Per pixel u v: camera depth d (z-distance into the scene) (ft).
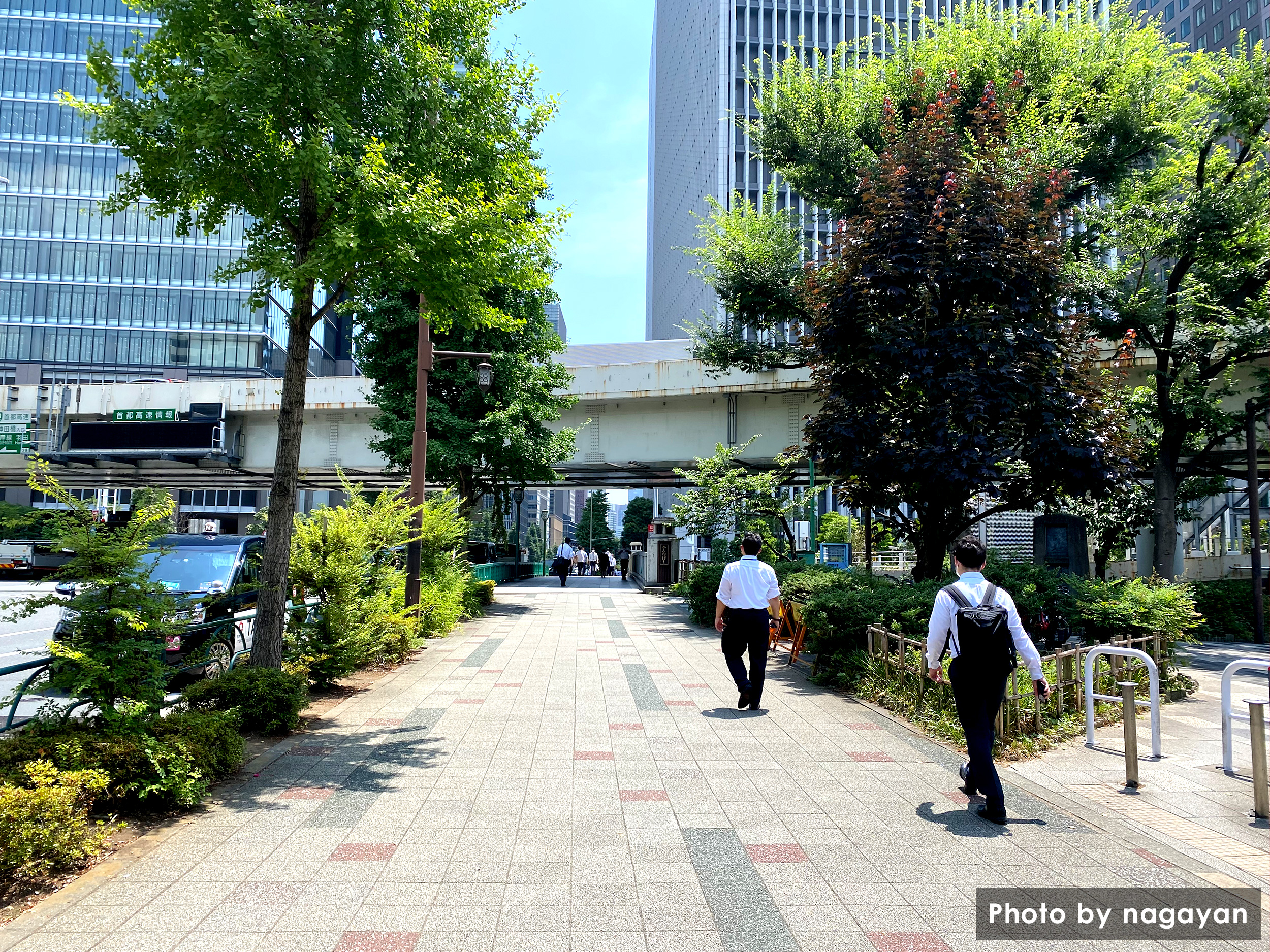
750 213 63.98
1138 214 56.34
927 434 35.19
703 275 66.69
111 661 15.47
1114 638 26.04
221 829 14.26
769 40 209.56
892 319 35.37
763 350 66.18
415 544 41.93
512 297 62.18
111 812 14.85
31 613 15.34
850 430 36.11
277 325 202.18
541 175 26.94
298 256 23.61
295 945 10.09
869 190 39.40
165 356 191.62
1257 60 54.75
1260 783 15.52
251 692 20.97
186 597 27.73
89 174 193.67
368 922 10.75
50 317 189.67
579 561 152.97
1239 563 88.07
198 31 21.89
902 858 13.29
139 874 12.29
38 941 10.13
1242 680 35.50
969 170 36.04
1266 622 60.23
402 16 23.49
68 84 194.18
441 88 25.17
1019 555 43.70
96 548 15.53
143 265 192.95
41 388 103.09
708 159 228.84
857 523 76.18
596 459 91.81
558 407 71.46
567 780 17.38
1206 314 58.65
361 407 95.30
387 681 29.25
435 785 16.94
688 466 91.50
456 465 61.16
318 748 19.84
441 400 62.90
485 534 137.18
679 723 23.00
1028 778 18.11
